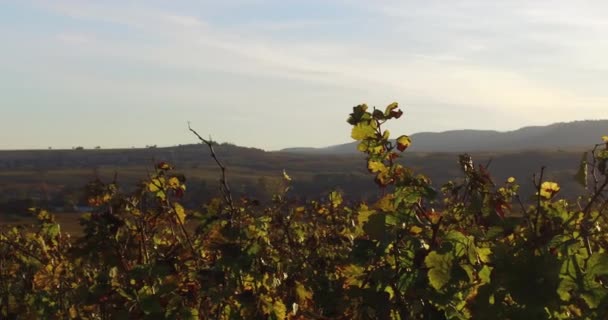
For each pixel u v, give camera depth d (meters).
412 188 4.00
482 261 3.83
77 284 5.52
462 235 3.84
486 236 3.91
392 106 4.27
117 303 4.39
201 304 4.43
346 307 4.12
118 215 4.77
